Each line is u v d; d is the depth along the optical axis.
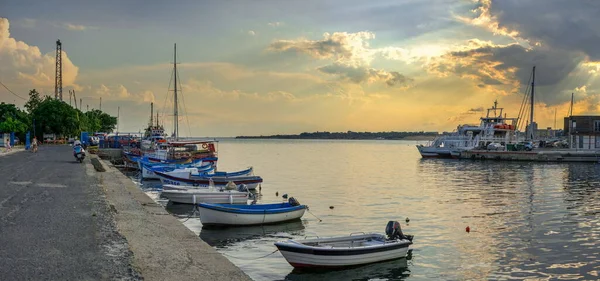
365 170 72.25
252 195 34.03
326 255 17.41
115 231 14.88
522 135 117.50
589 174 63.03
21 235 13.79
